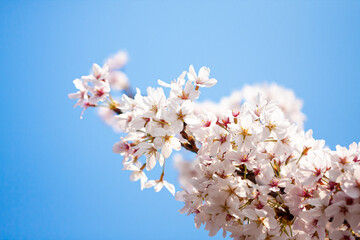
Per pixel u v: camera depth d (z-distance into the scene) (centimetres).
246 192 80
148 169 81
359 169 74
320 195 76
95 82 78
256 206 80
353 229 74
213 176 80
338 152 78
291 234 79
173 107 80
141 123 80
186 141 81
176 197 87
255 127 79
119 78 79
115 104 81
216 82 82
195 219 84
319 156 79
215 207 80
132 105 81
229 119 81
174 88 81
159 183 86
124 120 81
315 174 78
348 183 74
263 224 79
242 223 81
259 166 80
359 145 79
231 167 80
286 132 80
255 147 79
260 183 80
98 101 79
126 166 85
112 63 79
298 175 79
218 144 80
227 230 80
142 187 86
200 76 83
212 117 81
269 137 80
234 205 79
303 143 81
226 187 80
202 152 80
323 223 76
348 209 74
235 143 80
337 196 75
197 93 81
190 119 80
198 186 81
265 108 82
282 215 79
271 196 80
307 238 79
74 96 81
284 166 81
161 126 80
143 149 81
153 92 81
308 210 77
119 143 83
